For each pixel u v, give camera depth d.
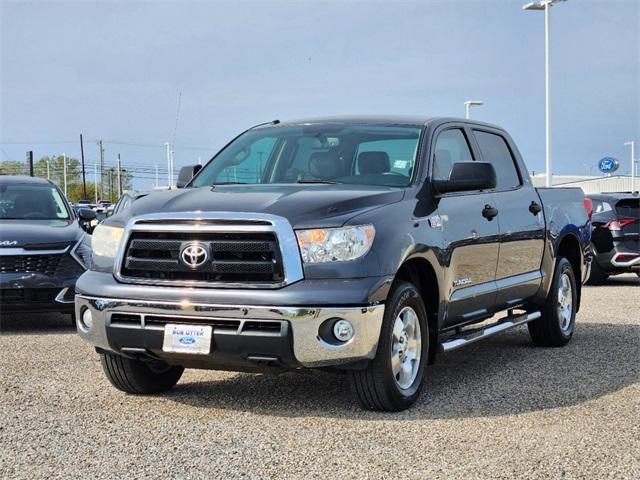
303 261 5.06
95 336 5.50
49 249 9.24
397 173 6.09
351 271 5.05
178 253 5.23
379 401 5.38
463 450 4.62
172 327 5.19
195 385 6.36
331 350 5.02
